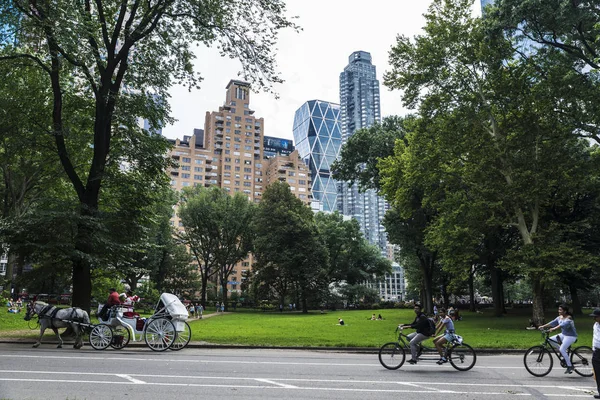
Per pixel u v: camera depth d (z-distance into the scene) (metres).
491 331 23.91
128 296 16.53
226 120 152.75
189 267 73.50
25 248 17.28
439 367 12.09
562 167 26.89
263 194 63.56
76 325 14.71
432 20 28.91
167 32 20.73
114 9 20.30
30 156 26.78
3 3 16.44
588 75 23.27
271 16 19.53
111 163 21.33
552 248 25.58
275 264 59.84
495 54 26.64
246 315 48.25
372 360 13.52
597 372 8.32
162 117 22.20
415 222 41.28
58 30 15.25
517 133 27.44
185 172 141.25
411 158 31.14
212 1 19.14
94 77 18.95
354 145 43.28
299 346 16.30
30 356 12.22
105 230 17.89
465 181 29.39
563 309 11.10
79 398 7.23
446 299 69.94
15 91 22.95
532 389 9.07
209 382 8.98
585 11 20.67
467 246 29.00
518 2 21.91
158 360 12.05
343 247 80.25
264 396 7.79
